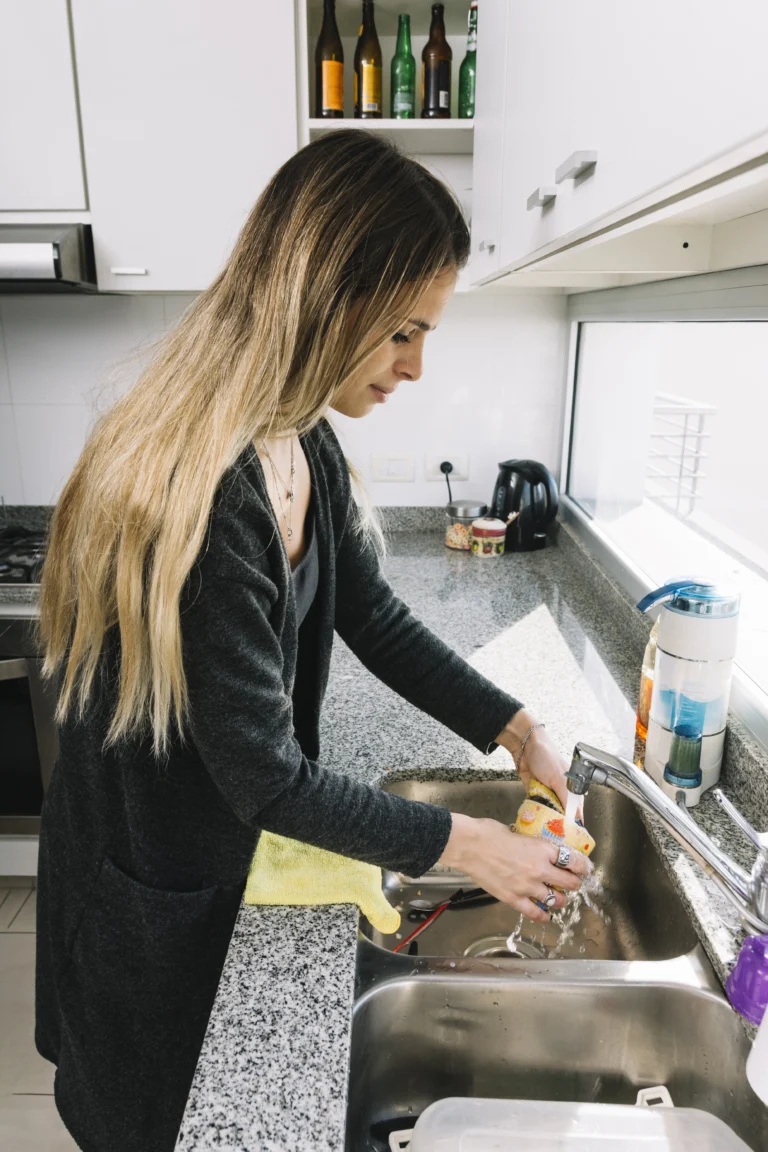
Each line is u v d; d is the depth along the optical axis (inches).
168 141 69.6
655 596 39.3
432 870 45.9
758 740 39.6
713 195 22.5
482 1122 26.6
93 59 67.8
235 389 27.3
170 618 26.8
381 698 52.6
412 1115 32.1
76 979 37.5
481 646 61.1
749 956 27.6
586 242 35.0
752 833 27.4
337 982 28.9
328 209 26.7
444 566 81.8
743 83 16.4
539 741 38.6
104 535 28.7
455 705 40.7
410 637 41.8
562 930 42.9
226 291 28.7
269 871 34.1
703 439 56.6
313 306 27.1
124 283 72.9
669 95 20.6
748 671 45.1
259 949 30.4
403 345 31.0
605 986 30.9
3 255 66.2
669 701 39.3
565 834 33.0
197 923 34.1
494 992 31.5
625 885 43.7
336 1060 25.7
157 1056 36.4
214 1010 27.6
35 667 71.4
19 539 82.8
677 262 43.9
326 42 73.6
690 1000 30.3
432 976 31.5
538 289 85.4
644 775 29.6
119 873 34.5
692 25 19.1
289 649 32.4
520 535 86.5
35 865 78.6
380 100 74.2
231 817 33.2
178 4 66.7
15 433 88.7
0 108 68.9
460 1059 32.2
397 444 90.7
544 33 37.3
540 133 38.2
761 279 38.4
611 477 77.3
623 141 24.4
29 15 66.8
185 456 26.9
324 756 45.1
